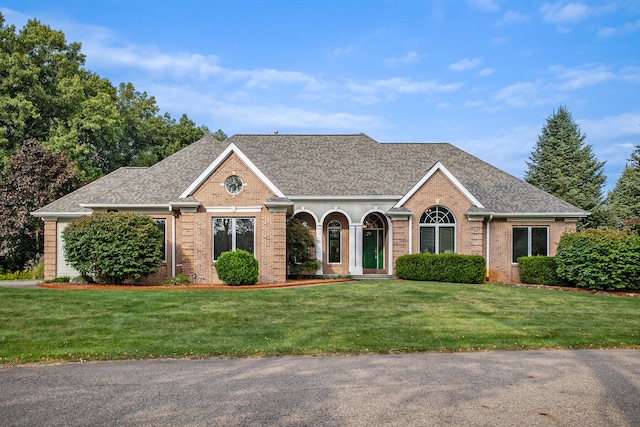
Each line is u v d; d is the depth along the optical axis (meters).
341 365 9.14
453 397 7.22
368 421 6.25
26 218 29.91
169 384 7.89
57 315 13.88
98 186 27.41
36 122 40.34
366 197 26.61
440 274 23.64
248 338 11.37
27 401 7.06
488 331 12.24
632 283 20.20
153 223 21.38
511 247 26.56
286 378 8.23
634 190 44.69
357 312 14.87
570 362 9.42
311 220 27.41
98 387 7.74
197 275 22.06
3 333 11.81
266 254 22.20
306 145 31.48
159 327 12.53
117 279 21.27
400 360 9.55
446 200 25.67
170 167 26.81
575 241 21.67
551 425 6.19
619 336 11.79
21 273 29.84
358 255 26.81
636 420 6.37
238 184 22.39
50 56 42.56
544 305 16.62
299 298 17.38
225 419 6.31
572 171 49.16
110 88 52.31
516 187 28.84
